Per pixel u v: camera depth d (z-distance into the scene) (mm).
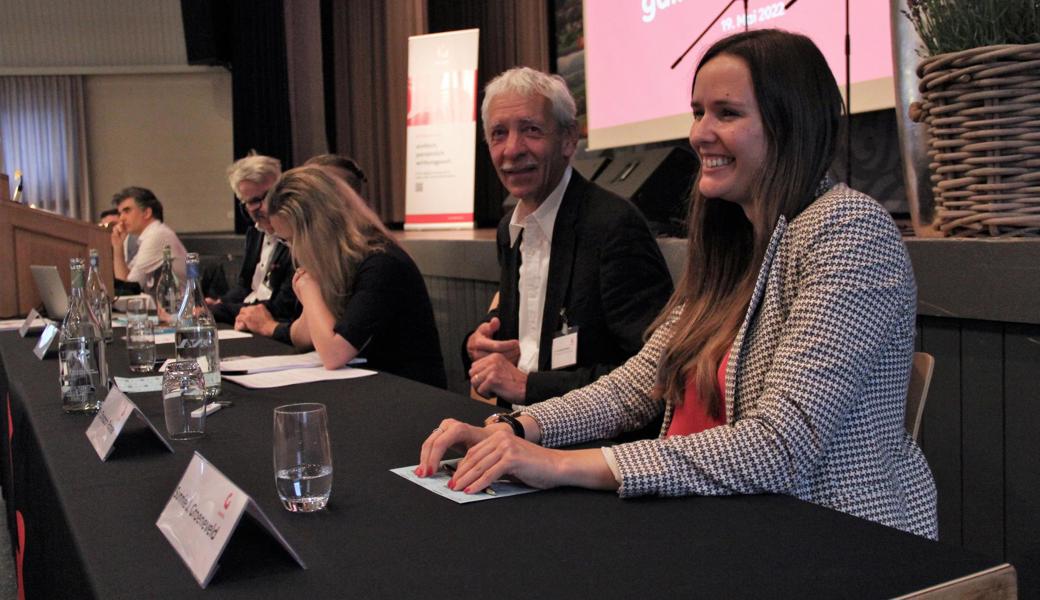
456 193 6699
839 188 1267
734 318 1336
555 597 824
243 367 2238
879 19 3252
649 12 4637
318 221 2477
